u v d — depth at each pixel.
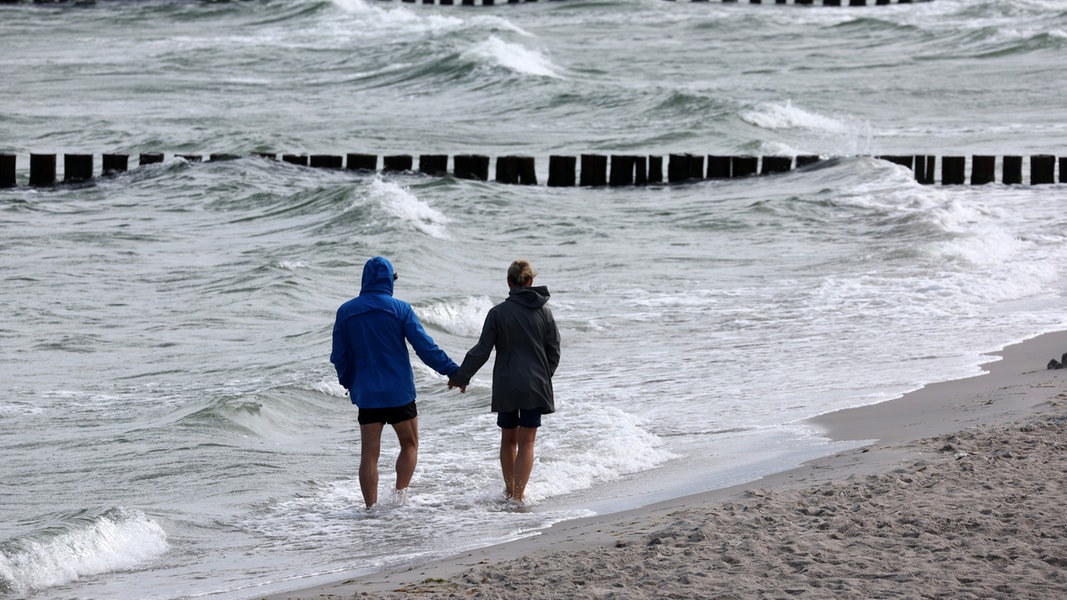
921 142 90.19
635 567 15.74
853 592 14.27
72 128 97.81
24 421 29.39
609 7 165.88
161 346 37.78
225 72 126.00
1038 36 135.75
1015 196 67.69
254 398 29.94
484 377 33.44
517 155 86.62
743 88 114.12
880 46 140.88
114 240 57.50
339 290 46.78
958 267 47.06
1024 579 14.46
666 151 88.69
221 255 53.59
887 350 34.50
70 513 21.62
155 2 174.00
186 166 78.69
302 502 22.86
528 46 136.00
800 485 20.20
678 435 26.73
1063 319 37.56
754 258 51.53
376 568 18.14
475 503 22.27
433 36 140.25
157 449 26.50
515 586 15.41
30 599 17.53
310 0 164.50
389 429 28.91
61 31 156.25
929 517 16.97
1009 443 21.39
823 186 70.31
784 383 31.22
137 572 18.83
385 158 79.88
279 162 80.38
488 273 49.69
